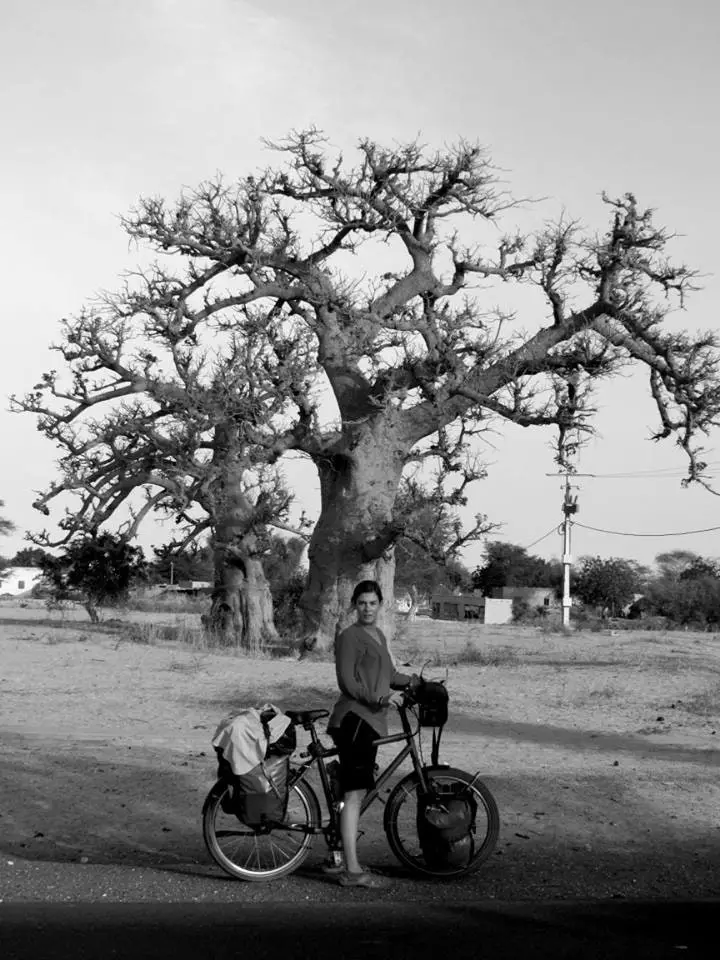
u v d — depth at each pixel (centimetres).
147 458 2700
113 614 4103
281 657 2420
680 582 6825
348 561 2391
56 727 1270
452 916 591
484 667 2278
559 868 699
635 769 1068
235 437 2589
